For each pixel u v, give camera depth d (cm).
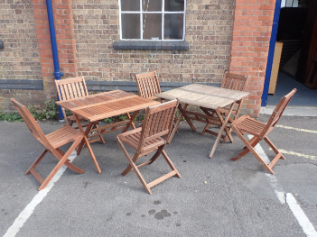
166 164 387
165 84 535
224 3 486
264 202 306
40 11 493
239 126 382
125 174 356
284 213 289
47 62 525
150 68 530
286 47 975
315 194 319
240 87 470
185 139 466
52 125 524
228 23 496
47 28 503
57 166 334
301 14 977
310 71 778
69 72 527
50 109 550
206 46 512
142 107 366
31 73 546
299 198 312
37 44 527
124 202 306
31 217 282
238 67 512
